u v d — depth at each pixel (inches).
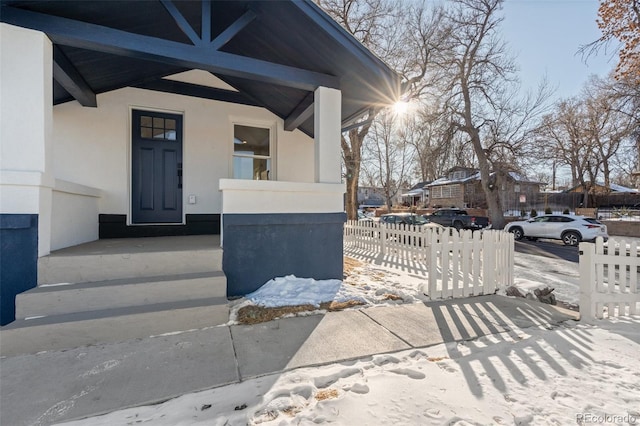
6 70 115.5
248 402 72.8
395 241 301.6
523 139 627.5
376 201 2012.8
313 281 165.2
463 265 168.6
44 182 119.7
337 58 164.9
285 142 258.1
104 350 97.7
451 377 84.6
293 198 163.3
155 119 217.2
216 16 163.8
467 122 648.4
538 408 71.6
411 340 108.7
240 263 151.6
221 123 233.9
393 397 75.0
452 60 608.1
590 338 112.4
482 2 607.2
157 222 214.5
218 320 118.9
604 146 962.1
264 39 174.1
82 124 194.2
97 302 113.3
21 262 114.8
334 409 70.2
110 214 198.4
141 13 147.2
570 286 234.5
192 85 224.8
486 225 677.3
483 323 126.4
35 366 87.3
